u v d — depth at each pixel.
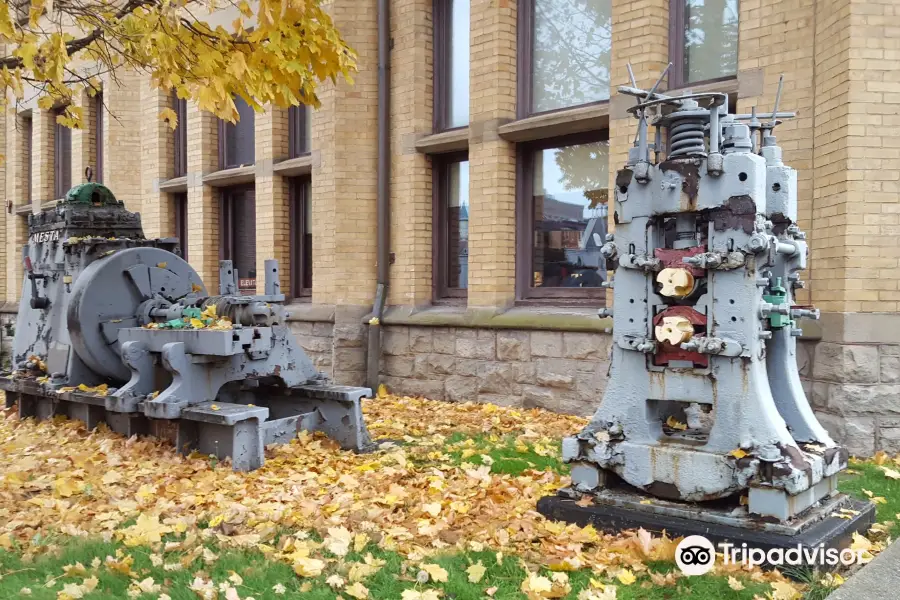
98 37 5.75
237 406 5.84
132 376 6.50
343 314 9.87
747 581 3.50
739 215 3.85
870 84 6.14
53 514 4.51
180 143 13.47
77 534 4.12
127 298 7.11
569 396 8.13
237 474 5.42
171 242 7.70
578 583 3.54
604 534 4.08
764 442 3.82
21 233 17.27
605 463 4.27
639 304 4.19
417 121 9.54
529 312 8.53
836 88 6.29
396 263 9.80
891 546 3.76
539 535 4.09
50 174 16.42
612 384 4.33
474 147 8.89
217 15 11.62
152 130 13.43
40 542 4.03
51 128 16.45
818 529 3.75
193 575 3.57
